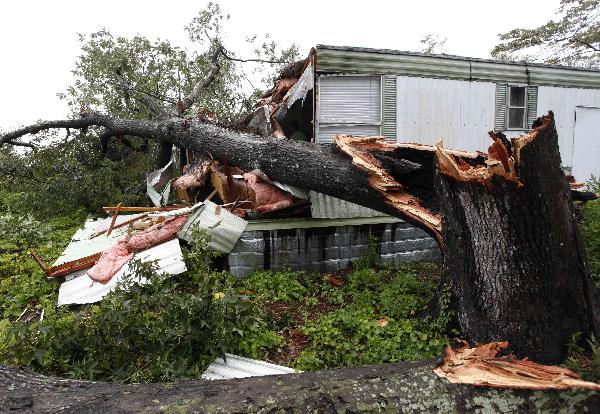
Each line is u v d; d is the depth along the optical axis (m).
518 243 2.95
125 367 3.16
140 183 9.20
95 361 3.11
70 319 3.60
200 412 2.13
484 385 2.35
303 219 5.35
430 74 6.24
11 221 7.26
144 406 2.18
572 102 7.41
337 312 4.06
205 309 3.35
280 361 3.39
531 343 2.95
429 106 6.30
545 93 7.14
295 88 6.21
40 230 7.26
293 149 4.77
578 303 2.96
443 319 3.49
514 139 2.76
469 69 6.48
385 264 5.64
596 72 7.46
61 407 2.21
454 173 3.12
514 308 3.02
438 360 2.62
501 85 6.78
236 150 5.51
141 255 4.85
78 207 8.95
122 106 9.77
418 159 4.01
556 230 2.85
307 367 3.20
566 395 2.29
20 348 3.15
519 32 15.20
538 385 2.30
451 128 6.49
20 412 2.18
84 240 5.96
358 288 4.80
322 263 5.51
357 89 6.00
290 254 5.37
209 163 6.64
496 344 2.81
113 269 4.64
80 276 4.88
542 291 2.93
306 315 4.12
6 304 4.53
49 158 9.06
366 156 4.16
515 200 2.88
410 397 2.29
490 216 3.03
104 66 9.19
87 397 2.32
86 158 9.33
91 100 9.27
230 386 2.40
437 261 5.93
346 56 5.81
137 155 10.08
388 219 5.69
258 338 3.54
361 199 4.25
